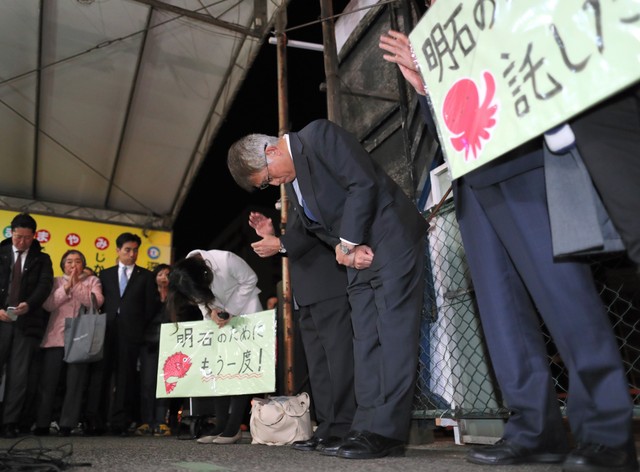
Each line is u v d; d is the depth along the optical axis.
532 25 1.13
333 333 2.21
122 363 4.14
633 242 1.09
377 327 1.85
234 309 2.94
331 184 1.93
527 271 1.41
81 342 3.81
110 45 5.52
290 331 4.10
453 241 2.55
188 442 2.96
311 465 1.57
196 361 2.88
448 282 2.56
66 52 5.56
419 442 2.53
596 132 1.14
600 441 1.22
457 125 1.29
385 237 1.85
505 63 1.19
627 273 1.98
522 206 1.41
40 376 4.18
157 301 4.38
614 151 1.12
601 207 1.18
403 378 1.77
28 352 3.84
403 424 1.76
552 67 1.09
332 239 2.05
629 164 1.11
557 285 1.32
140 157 7.25
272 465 1.61
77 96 6.14
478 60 1.25
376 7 4.08
